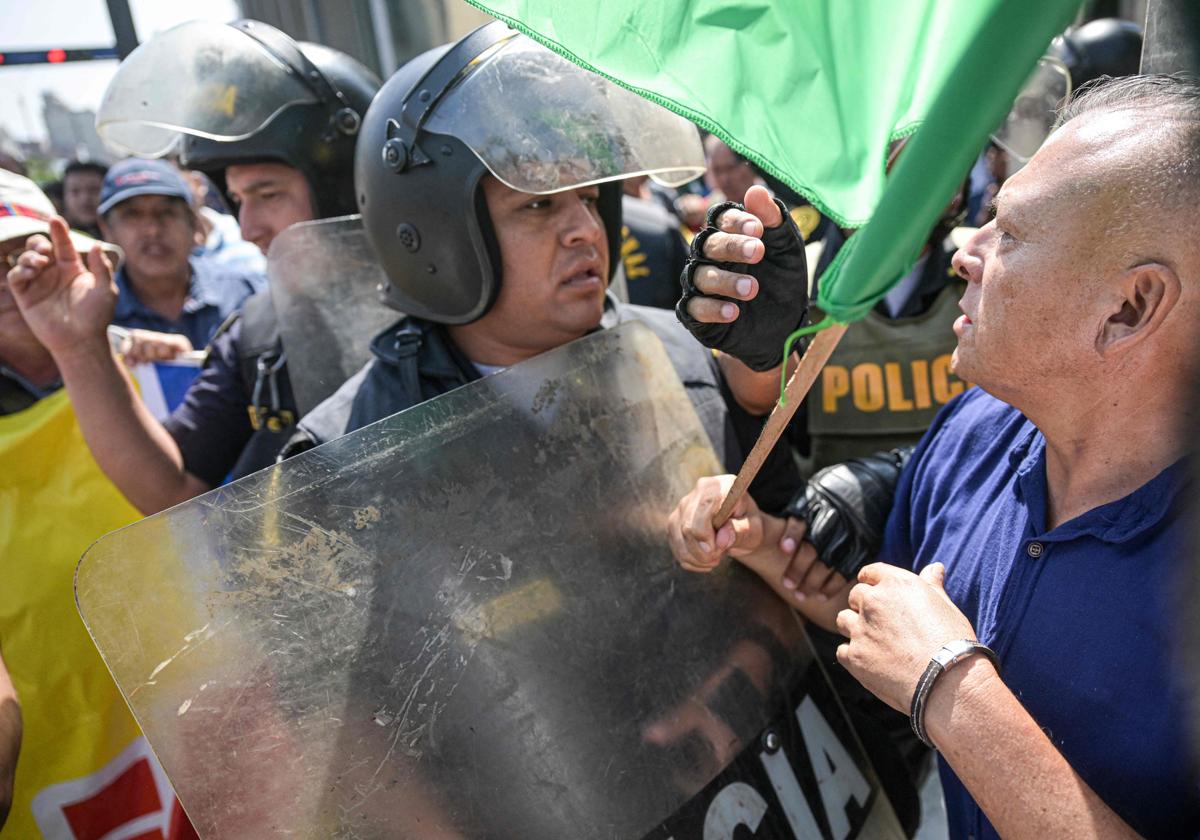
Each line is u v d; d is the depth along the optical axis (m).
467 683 1.01
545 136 1.17
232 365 1.88
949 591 1.04
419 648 1.00
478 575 1.05
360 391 1.36
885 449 1.81
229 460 1.88
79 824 1.49
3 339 1.61
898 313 1.80
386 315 1.72
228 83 1.82
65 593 1.51
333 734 0.94
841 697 1.44
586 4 0.85
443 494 1.05
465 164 1.22
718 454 1.33
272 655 0.94
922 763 1.58
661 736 1.10
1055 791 0.78
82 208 3.85
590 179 1.18
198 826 0.88
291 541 0.97
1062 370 0.85
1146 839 0.82
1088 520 0.87
